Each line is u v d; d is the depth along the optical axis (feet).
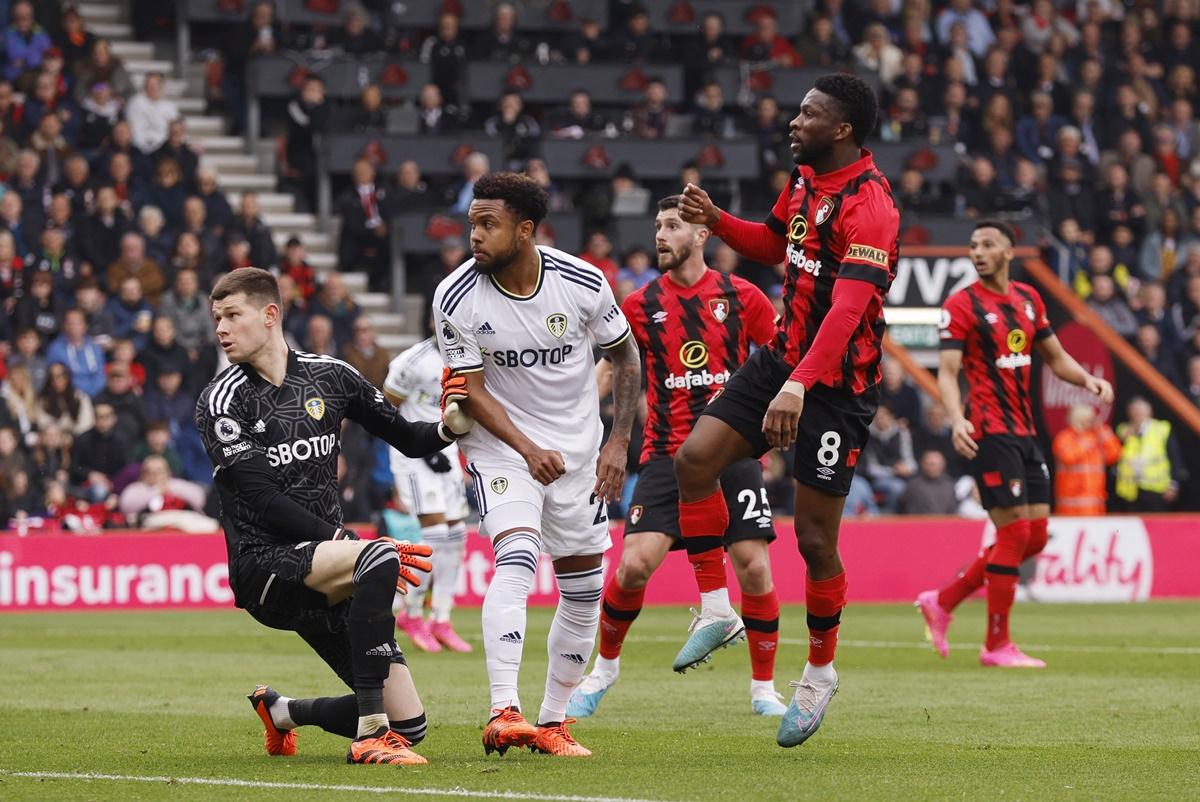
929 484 218.18
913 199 262.47
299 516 68.95
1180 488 246.68
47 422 204.64
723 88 283.79
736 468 94.73
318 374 70.90
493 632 71.77
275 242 259.39
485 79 274.98
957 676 116.47
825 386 71.51
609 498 75.46
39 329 219.00
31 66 255.09
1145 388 247.91
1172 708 96.32
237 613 188.24
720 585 96.02
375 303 257.75
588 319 75.46
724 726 87.61
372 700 68.95
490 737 70.95
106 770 69.36
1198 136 312.09
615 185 257.96
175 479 202.08
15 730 85.66
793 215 72.43
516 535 73.15
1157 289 267.80
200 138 273.54
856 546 206.59
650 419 98.68
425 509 140.36
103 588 191.93
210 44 288.51
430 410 132.87
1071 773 68.69
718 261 251.60
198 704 98.78
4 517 195.62
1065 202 284.20
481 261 72.84
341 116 265.75
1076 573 209.26
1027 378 124.36
